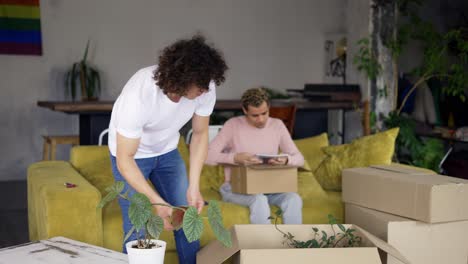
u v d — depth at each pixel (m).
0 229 4.61
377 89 5.74
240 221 2.98
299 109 5.86
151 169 2.55
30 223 3.36
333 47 7.24
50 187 2.65
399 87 6.39
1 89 6.82
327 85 5.93
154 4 7.17
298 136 5.89
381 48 5.73
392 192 2.72
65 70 6.97
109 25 7.06
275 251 2.07
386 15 5.71
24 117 6.92
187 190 2.56
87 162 3.41
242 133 3.27
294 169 3.08
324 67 7.58
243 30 7.48
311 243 2.34
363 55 5.66
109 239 2.76
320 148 3.72
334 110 6.06
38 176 3.00
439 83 6.41
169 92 2.01
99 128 5.32
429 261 2.64
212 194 3.39
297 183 3.40
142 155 2.48
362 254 2.11
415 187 2.61
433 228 2.63
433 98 6.36
